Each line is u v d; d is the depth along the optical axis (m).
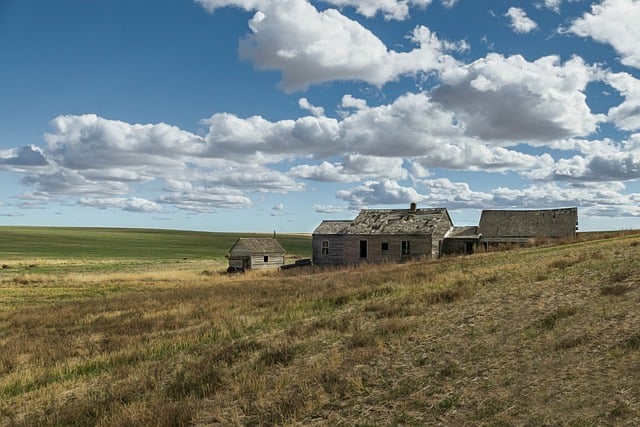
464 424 7.62
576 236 44.78
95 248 106.62
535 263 24.19
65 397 11.95
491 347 10.97
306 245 129.88
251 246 58.69
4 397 12.52
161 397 10.91
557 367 9.28
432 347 11.60
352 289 24.31
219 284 39.66
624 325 10.91
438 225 48.66
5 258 80.38
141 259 86.75
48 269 62.50
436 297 17.64
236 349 13.83
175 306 25.95
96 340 18.30
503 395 8.43
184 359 14.06
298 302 22.14
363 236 50.00
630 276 15.87
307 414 8.95
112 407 10.46
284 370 11.70
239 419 9.20
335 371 10.88
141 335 18.56
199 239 143.88
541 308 13.62
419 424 7.86
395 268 36.84
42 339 19.11
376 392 9.48
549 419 7.34
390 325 13.91
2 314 26.56
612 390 7.96
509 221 49.72
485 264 28.89
